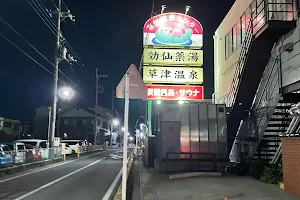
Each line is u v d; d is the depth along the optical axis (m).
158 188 10.91
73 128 66.50
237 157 18.03
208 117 16.72
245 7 19.19
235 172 14.12
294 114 10.62
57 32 24.45
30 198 9.73
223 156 16.36
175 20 22.61
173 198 8.94
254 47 14.11
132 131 92.69
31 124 67.94
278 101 12.89
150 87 21.97
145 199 8.88
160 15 22.66
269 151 14.78
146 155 21.67
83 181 13.81
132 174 17.14
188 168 15.62
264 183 11.02
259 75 15.31
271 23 12.62
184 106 16.77
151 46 22.59
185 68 22.20
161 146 16.33
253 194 8.98
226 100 22.64
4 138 48.56
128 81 6.26
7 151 16.39
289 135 8.90
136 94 6.30
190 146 16.39
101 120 72.25
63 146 33.50
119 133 96.50
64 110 67.44
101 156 33.88
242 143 17.31
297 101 12.09
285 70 13.16
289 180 8.91
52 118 24.33
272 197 8.47
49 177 15.12
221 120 16.70
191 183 11.55
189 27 22.53
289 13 13.75
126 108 6.16
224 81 23.78
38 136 64.75
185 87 22.08
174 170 15.62
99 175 16.12
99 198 9.92
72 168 19.77
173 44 22.38
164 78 22.00
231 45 22.14
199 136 16.48
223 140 16.50
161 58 22.03
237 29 20.75
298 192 8.37
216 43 26.89
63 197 9.98
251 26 14.61
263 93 15.08
